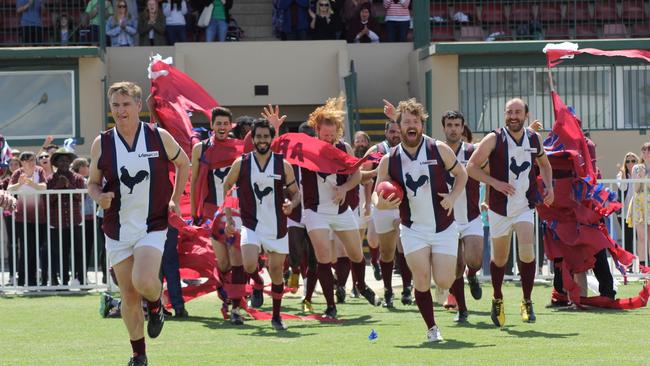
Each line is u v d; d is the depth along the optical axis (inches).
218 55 1433.3
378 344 547.2
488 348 520.4
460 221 669.3
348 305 775.7
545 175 622.8
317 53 1443.2
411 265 546.0
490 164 609.9
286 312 732.0
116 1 1449.3
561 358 482.6
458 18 1467.8
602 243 710.5
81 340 589.3
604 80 1366.9
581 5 1482.5
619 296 800.9
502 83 1363.2
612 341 544.7
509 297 804.6
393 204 528.4
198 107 799.7
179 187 471.2
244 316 705.6
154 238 456.4
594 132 1368.1
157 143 458.6
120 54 1428.4
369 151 753.6
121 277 459.2
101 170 454.9
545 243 725.3
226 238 674.2
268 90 1440.7
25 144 1348.4
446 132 675.4
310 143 682.8
